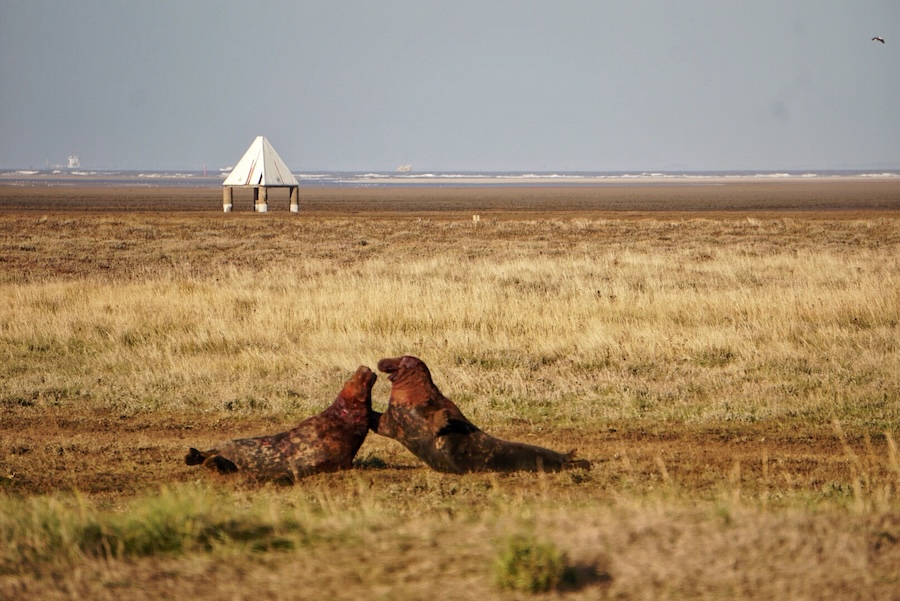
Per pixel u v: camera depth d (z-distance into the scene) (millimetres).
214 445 36438
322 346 60500
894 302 71312
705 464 36438
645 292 81375
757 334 62188
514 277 99000
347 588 18250
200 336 63250
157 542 21641
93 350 61156
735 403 46781
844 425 42906
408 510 28828
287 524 22859
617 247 142625
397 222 196375
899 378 51094
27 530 22078
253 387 51031
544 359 57812
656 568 18797
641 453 38188
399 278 98938
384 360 36375
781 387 49906
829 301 71938
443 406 35812
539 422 44250
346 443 35781
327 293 81125
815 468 35781
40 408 47562
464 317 68188
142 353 59594
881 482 33406
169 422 44781
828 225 181500
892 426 42562
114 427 43906
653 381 52062
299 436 35750
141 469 36406
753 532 20828
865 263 108938
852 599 17375
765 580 18250
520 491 31906
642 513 22891
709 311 70438
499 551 19672
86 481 34438
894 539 20641
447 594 17734
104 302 77375
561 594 17703
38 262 125625
